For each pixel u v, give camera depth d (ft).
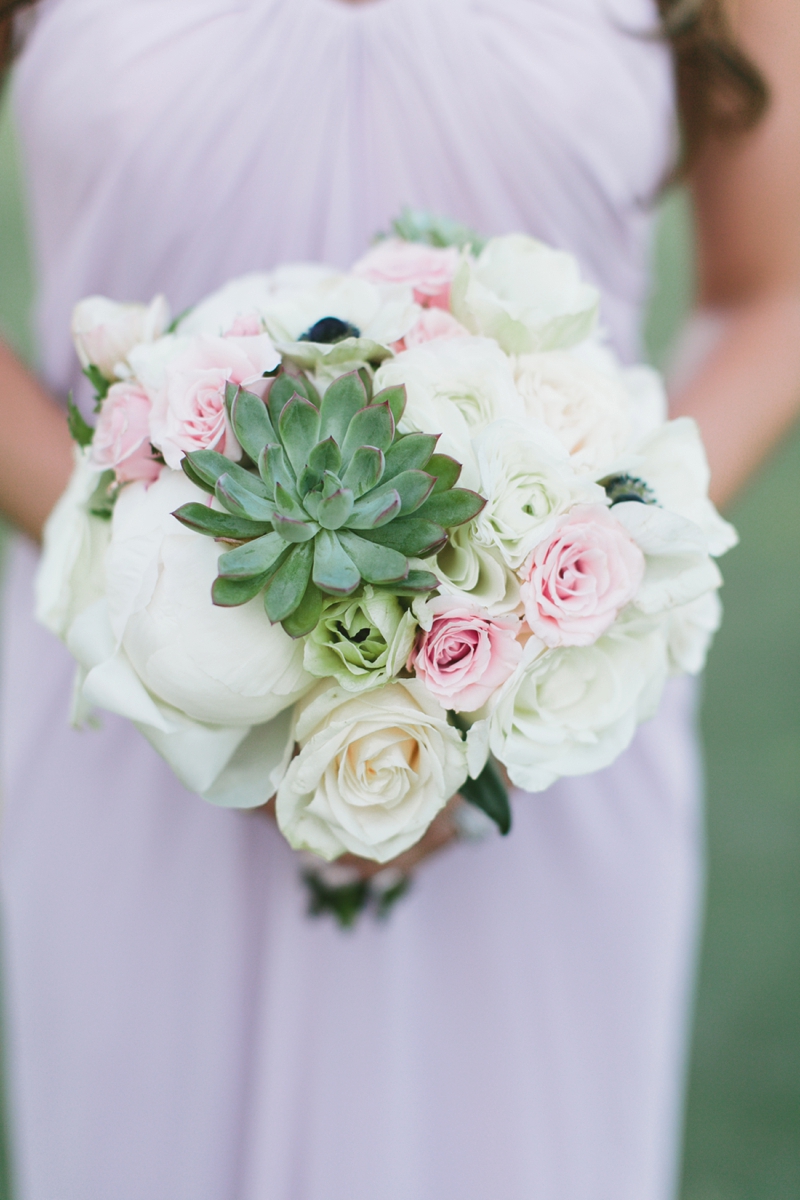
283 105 4.13
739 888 8.68
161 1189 5.05
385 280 3.07
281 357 2.81
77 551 2.89
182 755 2.65
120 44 4.06
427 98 4.14
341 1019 4.66
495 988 4.80
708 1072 7.64
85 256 4.34
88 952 4.87
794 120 4.50
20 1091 5.32
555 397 2.78
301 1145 4.82
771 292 4.89
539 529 2.54
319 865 4.03
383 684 2.59
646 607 2.66
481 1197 5.03
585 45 4.15
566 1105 5.01
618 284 4.66
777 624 11.02
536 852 4.69
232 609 2.52
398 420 2.54
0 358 4.35
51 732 4.75
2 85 4.78
